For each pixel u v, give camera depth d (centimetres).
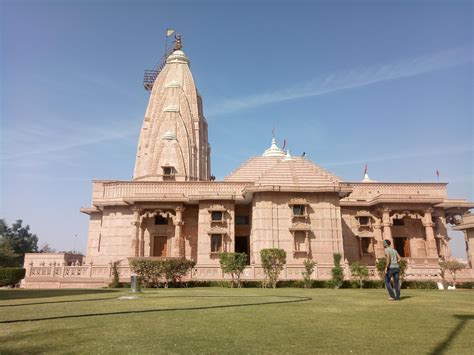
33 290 2034
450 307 1082
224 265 2555
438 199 3784
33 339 655
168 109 5022
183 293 1669
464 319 870
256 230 3325
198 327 764
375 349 597
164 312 968
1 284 2898
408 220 4041
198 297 1412
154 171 4662
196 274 2733
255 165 4219
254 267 2717
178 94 5244
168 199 3694
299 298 1362
